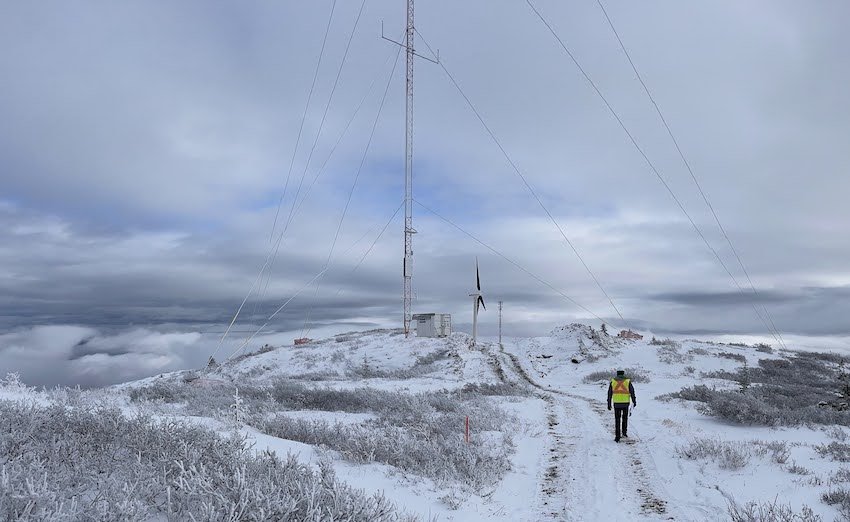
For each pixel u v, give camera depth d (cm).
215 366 3831
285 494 530
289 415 1744
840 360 4762
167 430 711
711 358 4494
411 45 6444
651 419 1841
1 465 502
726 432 1570
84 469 534
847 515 775
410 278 6425
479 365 4653
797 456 1199
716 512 841
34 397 1048
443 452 1118
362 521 551
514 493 956
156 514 474
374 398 2062
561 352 5197
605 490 990
